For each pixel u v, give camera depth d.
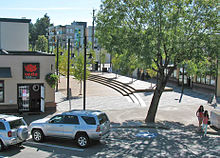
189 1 15.62
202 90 32.00
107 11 16.62
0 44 28.11
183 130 16.05
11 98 19.53
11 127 11.81
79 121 12.57
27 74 19.55
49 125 13.07
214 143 13.43
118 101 25.23
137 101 24.97
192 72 16.41
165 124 17.20
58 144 13.08
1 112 19.30
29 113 19.64
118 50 16.06
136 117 19.12
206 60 16.09
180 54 16.22
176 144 13.16
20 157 11.08
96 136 12.25
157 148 12.45
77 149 12.26
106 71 50.56
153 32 15.16
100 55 52.38
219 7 15.53
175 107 22.47
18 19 28.38
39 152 11.79
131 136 14.70
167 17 15.88
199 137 14.59
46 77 19.92
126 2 16.11
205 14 15.52
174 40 15.06
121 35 15.91
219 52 15.10
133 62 16.88
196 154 11.61
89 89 33.03
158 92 17.66
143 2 15.77
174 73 39.69
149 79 43.47
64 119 12.92
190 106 22.91
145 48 14.70
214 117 16.86
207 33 15.98
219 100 26.08
